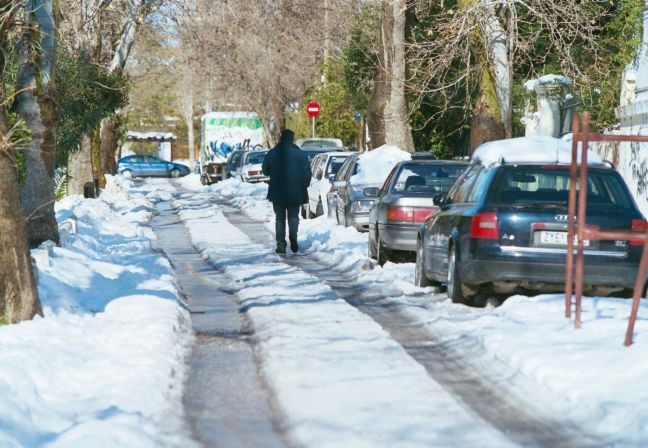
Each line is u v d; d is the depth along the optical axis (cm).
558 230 2836
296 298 3117
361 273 3847
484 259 2853
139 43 12838
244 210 8050
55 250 3669
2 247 2538
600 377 1922
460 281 2978
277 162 4803
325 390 1881
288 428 1648
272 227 6328
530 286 2888
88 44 7244
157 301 2878
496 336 2341
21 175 3953
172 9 7656
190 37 9562
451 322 2652
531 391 1900
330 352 2244
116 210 7956
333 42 12194
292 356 2195
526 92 6938
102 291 3172
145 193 10706
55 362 2058
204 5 8962
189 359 2245
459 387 1942
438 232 3225
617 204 2880
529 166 2947
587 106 6438
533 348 2184
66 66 6066
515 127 7700
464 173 3291
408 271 3844
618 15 6594
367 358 2177
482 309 2936
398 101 7019
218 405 1823
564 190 2908
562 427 1662
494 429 1623
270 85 13338
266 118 13750
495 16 5544
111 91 6838
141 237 5525
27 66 3962
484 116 5706
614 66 6638
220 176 13862
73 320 2592
